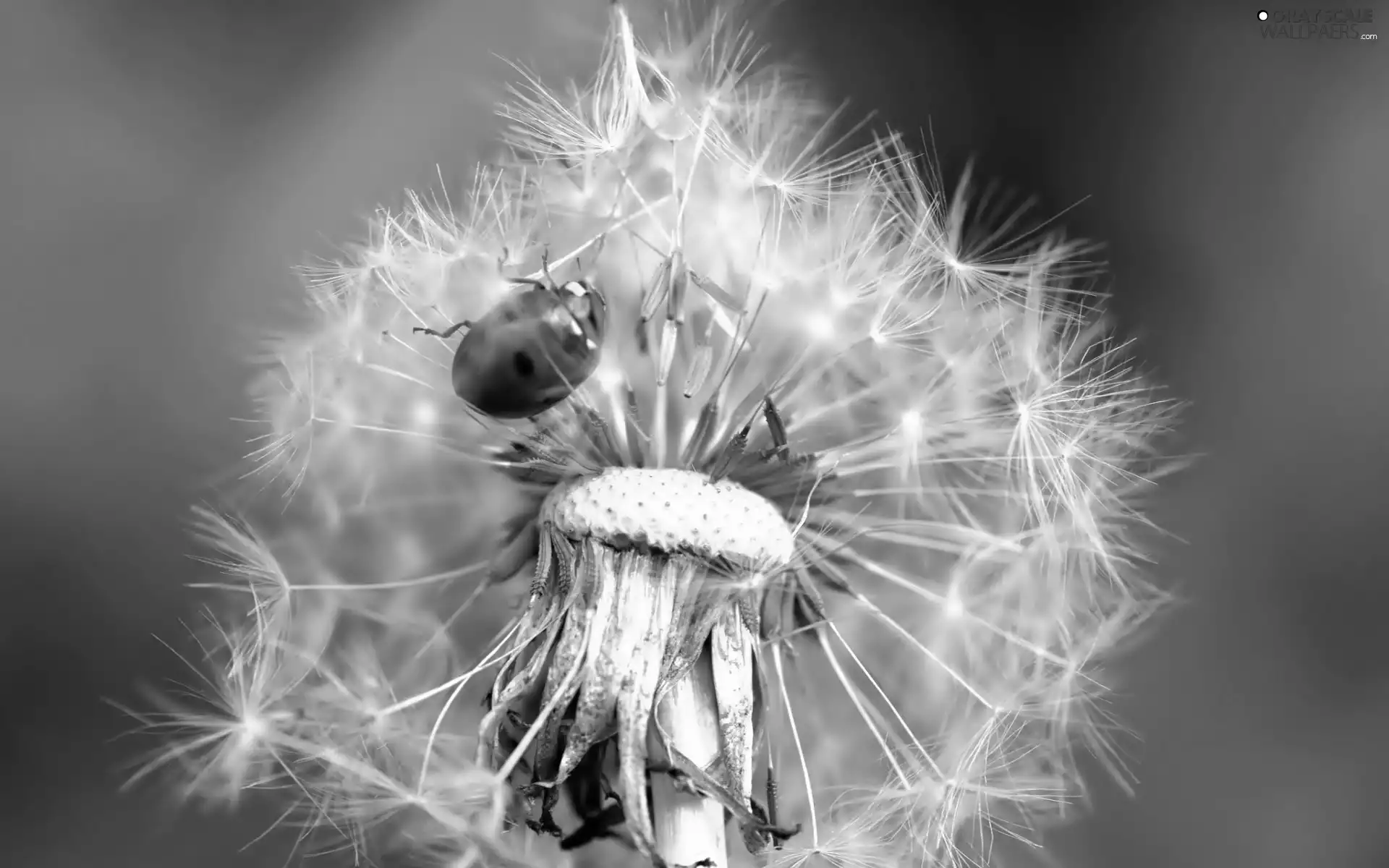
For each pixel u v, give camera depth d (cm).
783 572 12
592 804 12
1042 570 13
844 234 13
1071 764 14
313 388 13
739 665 12
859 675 13
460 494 13
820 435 13
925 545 13
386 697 12
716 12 14
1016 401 13
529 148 13
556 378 12
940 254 13
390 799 12
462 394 12
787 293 13
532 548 12
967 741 13
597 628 12
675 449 12
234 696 12
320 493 13
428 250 13
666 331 12
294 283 14
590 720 12
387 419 13
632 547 12
